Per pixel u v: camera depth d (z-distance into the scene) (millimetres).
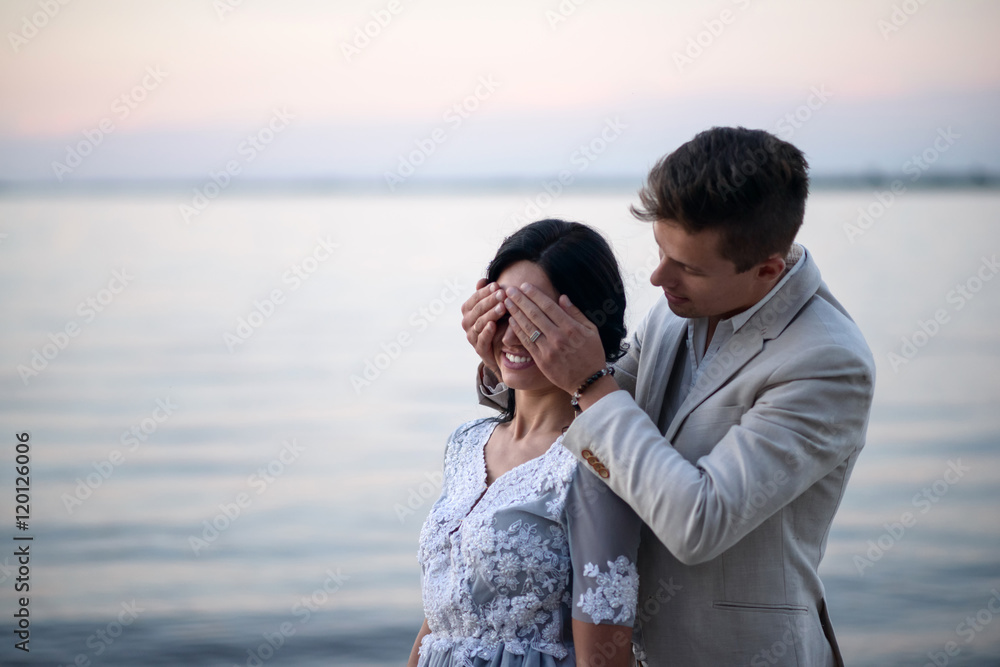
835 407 1548
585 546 1573
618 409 1538
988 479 6797
